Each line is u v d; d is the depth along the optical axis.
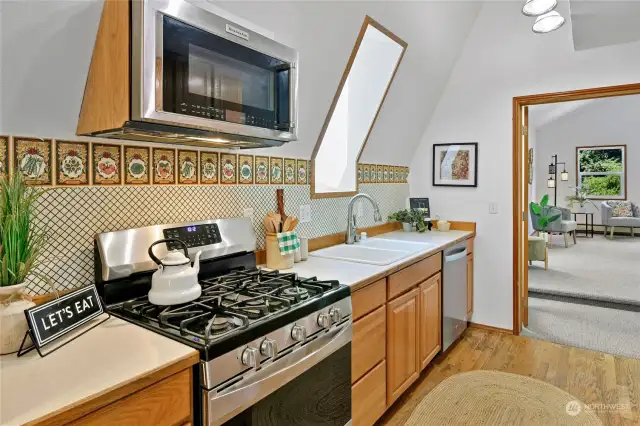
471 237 3.34
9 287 1.04
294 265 2.13
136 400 0.90
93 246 1.42
